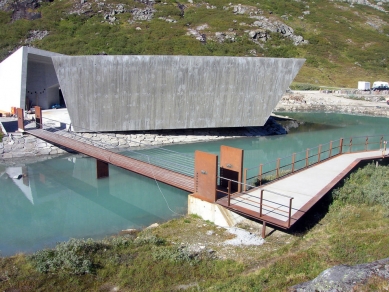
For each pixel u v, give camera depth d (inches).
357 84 2001.7
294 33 2484.0
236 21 2390.5
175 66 875.4
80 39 1947.6
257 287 249.8
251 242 355.6
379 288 194.5
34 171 718.5
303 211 363.6
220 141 984.9
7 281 285.1
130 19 2260.1
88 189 620.1
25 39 1968.5
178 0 2711.6
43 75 1162.6
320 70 2149.4
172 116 920.3
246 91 931.3
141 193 593.3
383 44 2561.5
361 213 390.3
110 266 304.3
